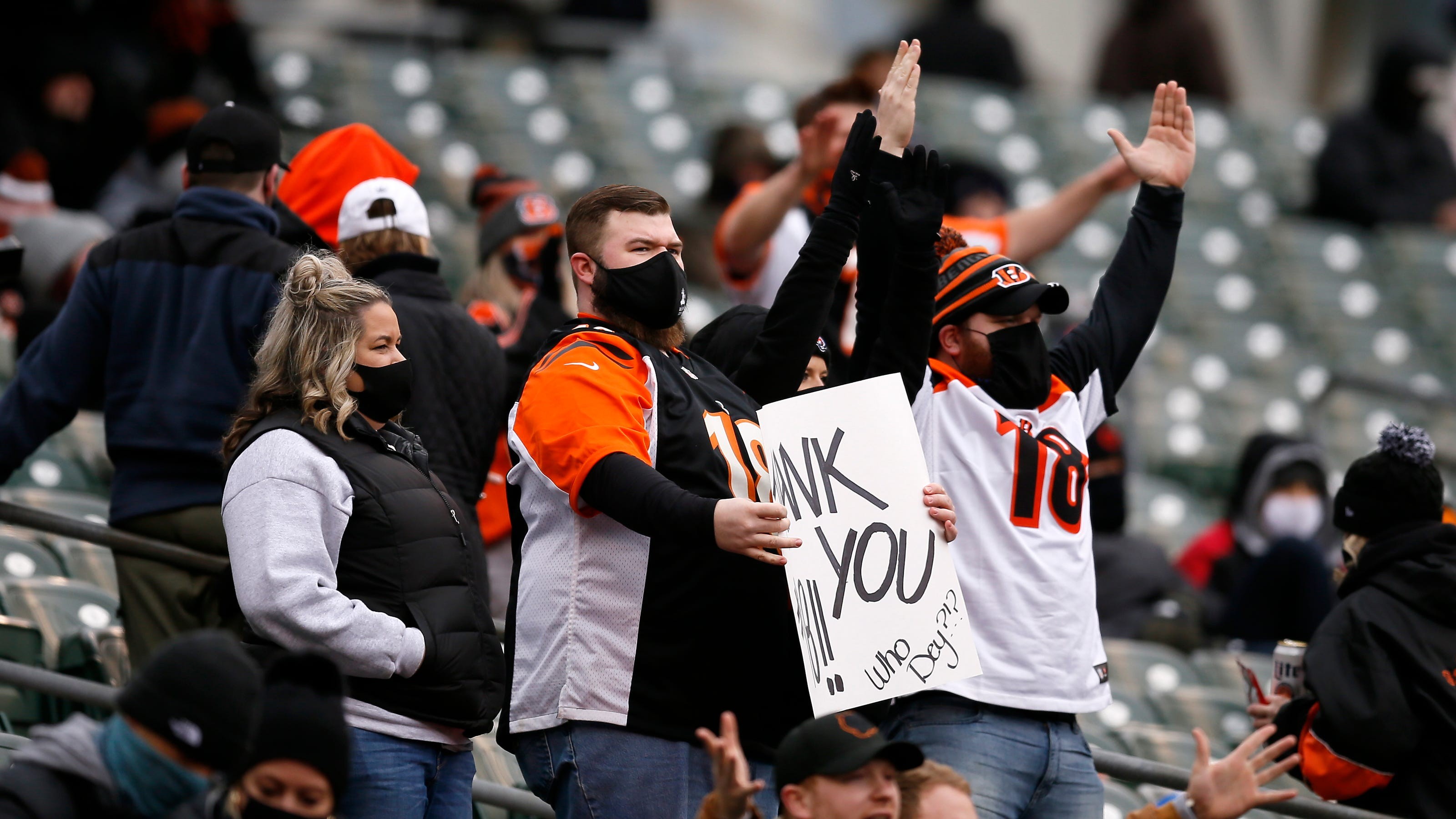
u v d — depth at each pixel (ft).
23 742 45.06
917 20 177.58
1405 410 137.18
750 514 35.29
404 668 39.81
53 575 63.77
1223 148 162.50
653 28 171.22
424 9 166.71
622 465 36.65
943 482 42.37
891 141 42.73
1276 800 37.32
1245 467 89.81
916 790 34.30
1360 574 48.83
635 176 145.59
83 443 80.12
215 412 48.73
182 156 97.66
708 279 105.91
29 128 106.11
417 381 49.55
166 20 112.98
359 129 58.34
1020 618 41.52
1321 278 147.95
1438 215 154.20
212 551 48.85
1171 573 80.74
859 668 37.76
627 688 38.29
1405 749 46.50
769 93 157.38
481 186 69.62
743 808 32.37
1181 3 165.58
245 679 28.89
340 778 29.45
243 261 49.37
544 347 40.09
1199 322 142.61
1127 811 60.03
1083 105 161.48
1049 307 43.68
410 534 40.88
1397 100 153.89
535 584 39.42
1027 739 41.09
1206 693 69.00
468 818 42.50
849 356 50.96
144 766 28.68
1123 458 83.51
